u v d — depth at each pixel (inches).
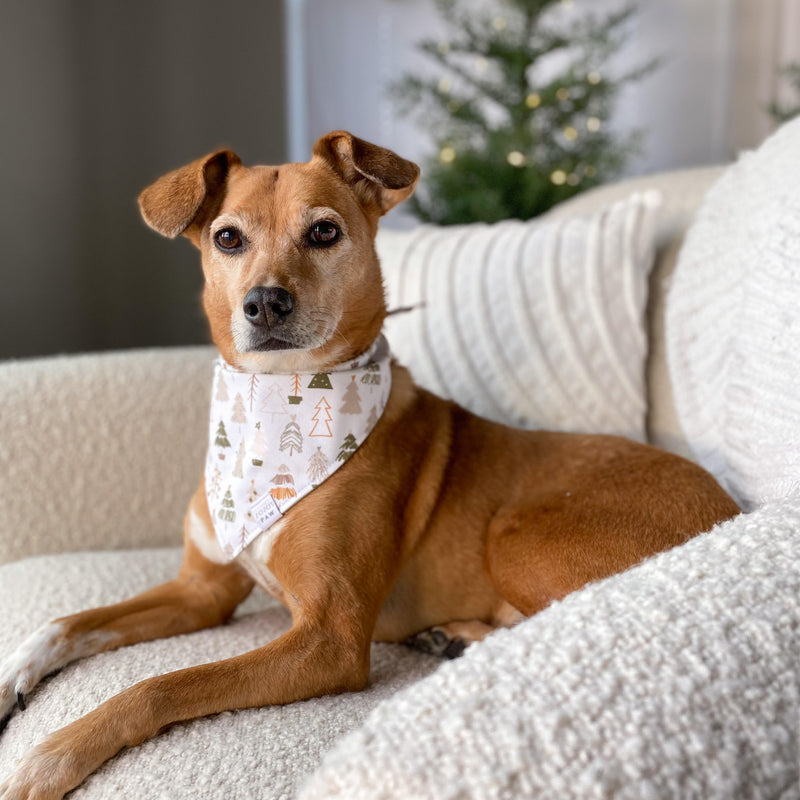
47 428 81.4
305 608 58.3
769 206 68.0
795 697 33.6
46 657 58.6
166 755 46.9
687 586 38.2
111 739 47.0
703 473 66.2
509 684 33.2
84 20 141.0
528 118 141.0
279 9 169.3
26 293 137.6
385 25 186.7
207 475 66.7
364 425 63.5
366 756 31.3
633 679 33.0
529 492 67.7
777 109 134.7
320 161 66.7
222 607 70.1
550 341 81.8
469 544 67.4
